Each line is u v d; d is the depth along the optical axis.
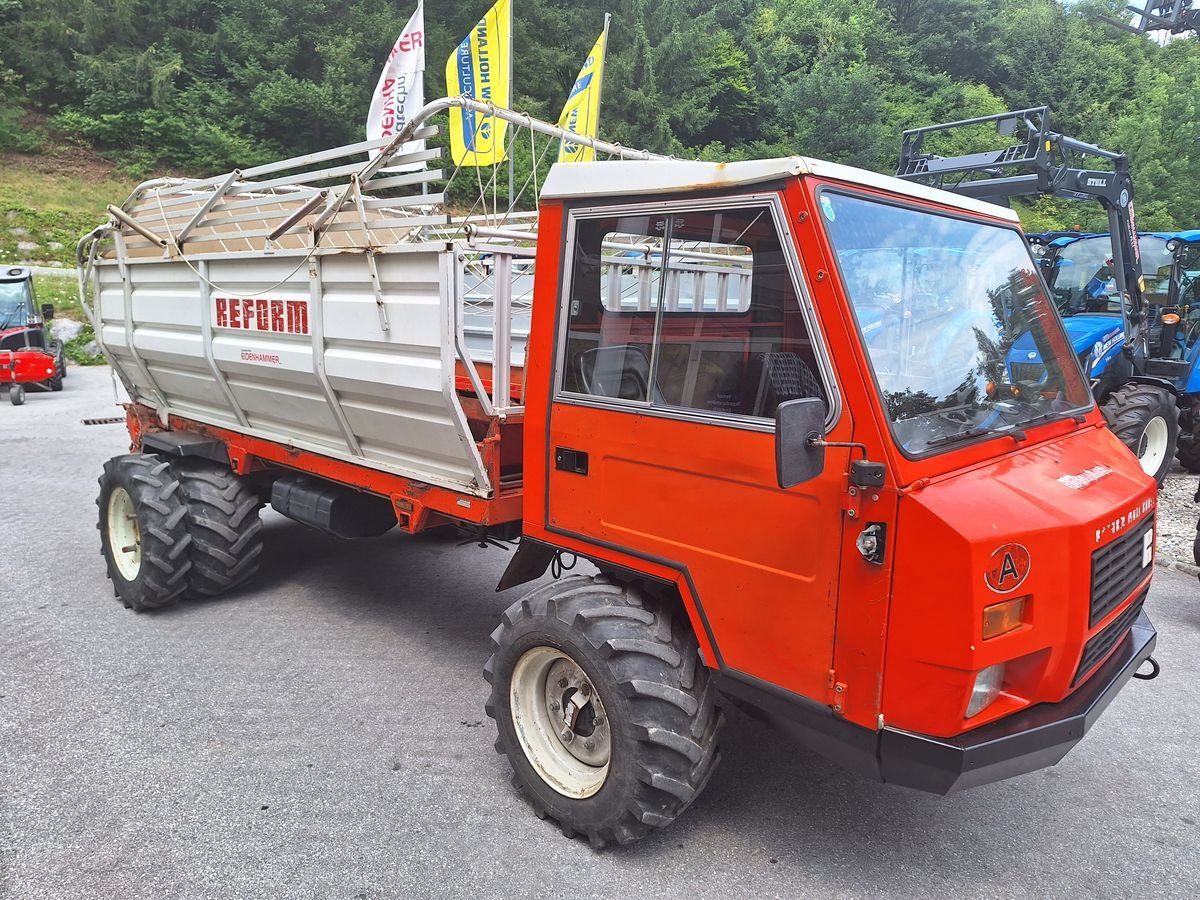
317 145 32.03
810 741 2.59
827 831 3.16
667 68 36.16
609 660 2.79
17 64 30.47
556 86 31.84
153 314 5.22
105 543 5.30
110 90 30.28
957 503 2.29
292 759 3.56
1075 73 51.81
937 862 3.00
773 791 3.42
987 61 52.47
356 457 4.19
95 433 11.21
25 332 14.30
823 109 38.69
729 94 39.84
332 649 4.68
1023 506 2.39
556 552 3.65
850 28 47.22
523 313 4.73
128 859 2.91
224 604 5.34
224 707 4.00
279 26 31.58
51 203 25.34
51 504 7.62
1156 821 3.28
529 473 3.31
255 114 31.03
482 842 3.04
